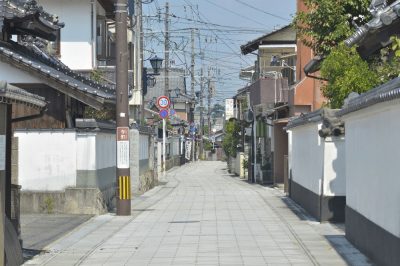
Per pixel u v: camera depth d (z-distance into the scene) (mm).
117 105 17391
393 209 8617
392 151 8695
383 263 9219
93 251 11516
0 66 17016
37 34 16281
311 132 17125
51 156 16953
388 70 12234
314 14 15992
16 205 10125
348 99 11570
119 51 17359
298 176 20547
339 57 13273
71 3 25344
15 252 9688
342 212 15070
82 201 16906
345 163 13898
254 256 10766
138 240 12781
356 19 15625
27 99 8742
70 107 18469
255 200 22219
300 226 14656
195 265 10031
